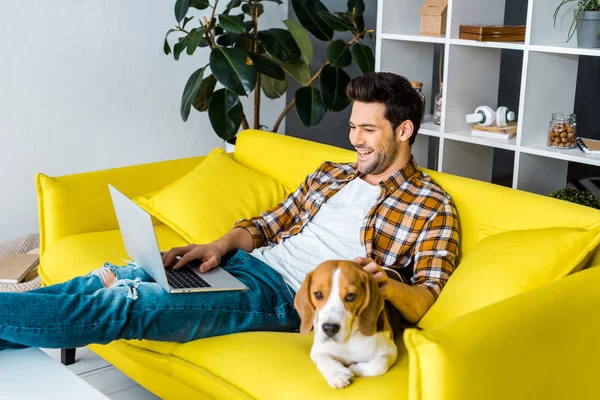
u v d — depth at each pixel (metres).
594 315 1.59
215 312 1.90
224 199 2.53
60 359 2.59
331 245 2.10
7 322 1.72
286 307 2.01
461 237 2.08
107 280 2.00
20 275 2.83
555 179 3.05
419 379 1.36
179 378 1.88
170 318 1.85
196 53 4.06
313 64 4.30
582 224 1.84
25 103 3.54
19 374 1.74
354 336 1.59
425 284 1.88
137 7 3.79
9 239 3.63
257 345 1.79
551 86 2.88
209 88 3.63
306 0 3.58
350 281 1.57
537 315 1.49
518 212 1.97
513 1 3.20
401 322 1.88
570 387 1.57
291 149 2.63
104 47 3.72
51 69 3.58
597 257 1.76
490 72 3.21
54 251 2.46
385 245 2.05
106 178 2.65
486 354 1.37
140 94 3.91
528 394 1.48
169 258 2.06
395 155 2.12
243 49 3.59
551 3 2.76
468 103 3.15
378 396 1.51
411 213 2.04
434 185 2.10
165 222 2.53
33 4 3.45
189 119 4.13
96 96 3.76
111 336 1.82
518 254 1.73
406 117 2.09
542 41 2.77
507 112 2.97
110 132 3.85
